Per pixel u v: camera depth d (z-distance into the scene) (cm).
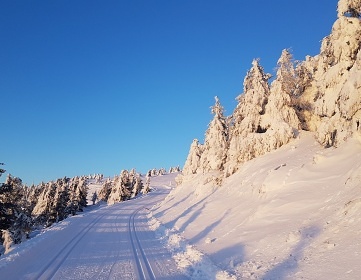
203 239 1784
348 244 883
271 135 2867
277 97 2934
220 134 4447
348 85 1528
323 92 1977
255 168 2647
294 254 1019
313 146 2361
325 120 2114
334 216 1125
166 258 1433
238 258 1212
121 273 1134
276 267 980
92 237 2064
